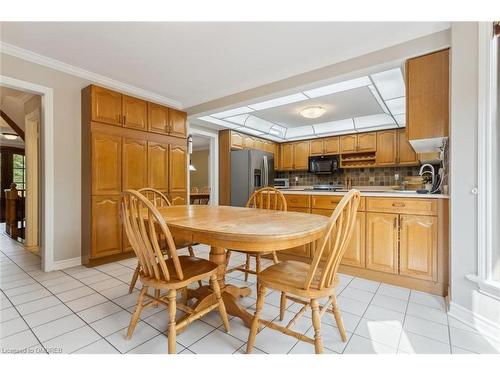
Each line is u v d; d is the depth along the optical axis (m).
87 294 2.11
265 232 1.22
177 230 1.44
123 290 2.19
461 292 1.75
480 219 1.66
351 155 5.17
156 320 1.71
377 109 4.13
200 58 2.61
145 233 1.37
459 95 1.77
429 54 2.09
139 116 3.23
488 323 1.58
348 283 2.37
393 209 2.30
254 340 1.40
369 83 3.03
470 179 1.72
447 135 2.02
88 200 2.79
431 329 1.62
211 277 1.58
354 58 2.44
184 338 1.52
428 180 3.87
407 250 2.23
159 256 1.35
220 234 1.24
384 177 5.00
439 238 2.10
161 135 3.51
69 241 2.80
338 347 1.44
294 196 2.91
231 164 4.89
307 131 5.35
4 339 1.49
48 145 2.65
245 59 2.62
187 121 3.96
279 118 4.74
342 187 5.35
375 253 2.39
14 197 4.25
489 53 1.63
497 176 1.63
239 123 4.59
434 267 2.12
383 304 1.96
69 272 2.63
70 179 2.81
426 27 2.05
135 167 3.17
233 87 3.35
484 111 1.65
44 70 2.62
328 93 3.38
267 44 2.35
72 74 2.82
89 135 2.79
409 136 2.17
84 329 1.60
